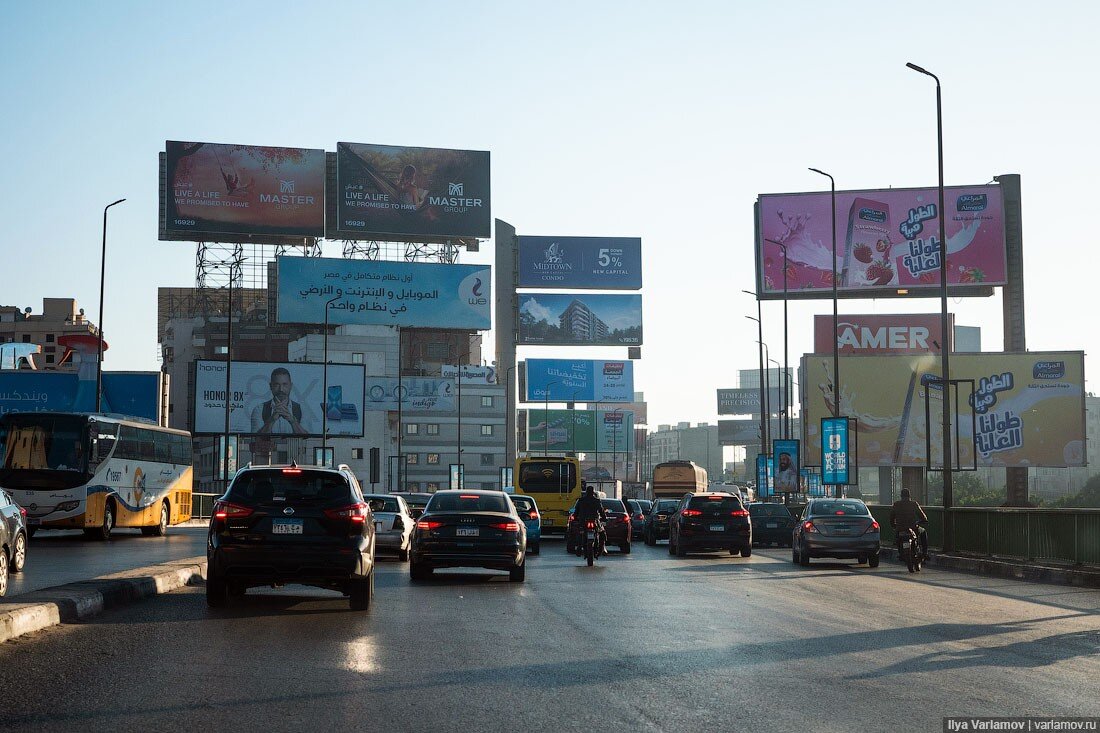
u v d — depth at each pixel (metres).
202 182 97.38
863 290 69.62
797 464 59.09
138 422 40.44
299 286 102.06
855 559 33.19
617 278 110.69
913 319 77.50
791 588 20.81
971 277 68.75
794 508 52.12
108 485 37.06
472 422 127.75
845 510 29.78
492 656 11.08
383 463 121.19
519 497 35.69
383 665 10.40
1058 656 11.47
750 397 178.88
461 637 12.62
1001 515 28.22
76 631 12.57
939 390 64.94
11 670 9.76
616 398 123.81
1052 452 64.31
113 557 26.59
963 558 28.55
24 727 7.46
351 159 102.25
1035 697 8.95
